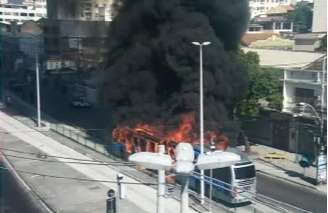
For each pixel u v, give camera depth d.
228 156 9.82
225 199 30.73
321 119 36.97
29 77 88.50
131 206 31.55
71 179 37.88
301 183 35.22
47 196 34.22
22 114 66.06
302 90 43.56
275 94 44.03
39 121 57.53
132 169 39.97
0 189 35.84
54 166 41.62
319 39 65.06
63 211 31.31
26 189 35.88
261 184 35.31
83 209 31.56
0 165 42.41
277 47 69.44
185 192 9.91
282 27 118.12
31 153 45.94
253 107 44.31
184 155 9.85
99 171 39.81
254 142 47.34
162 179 14.46
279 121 44.53
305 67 43.84
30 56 92.25
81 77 78.56
